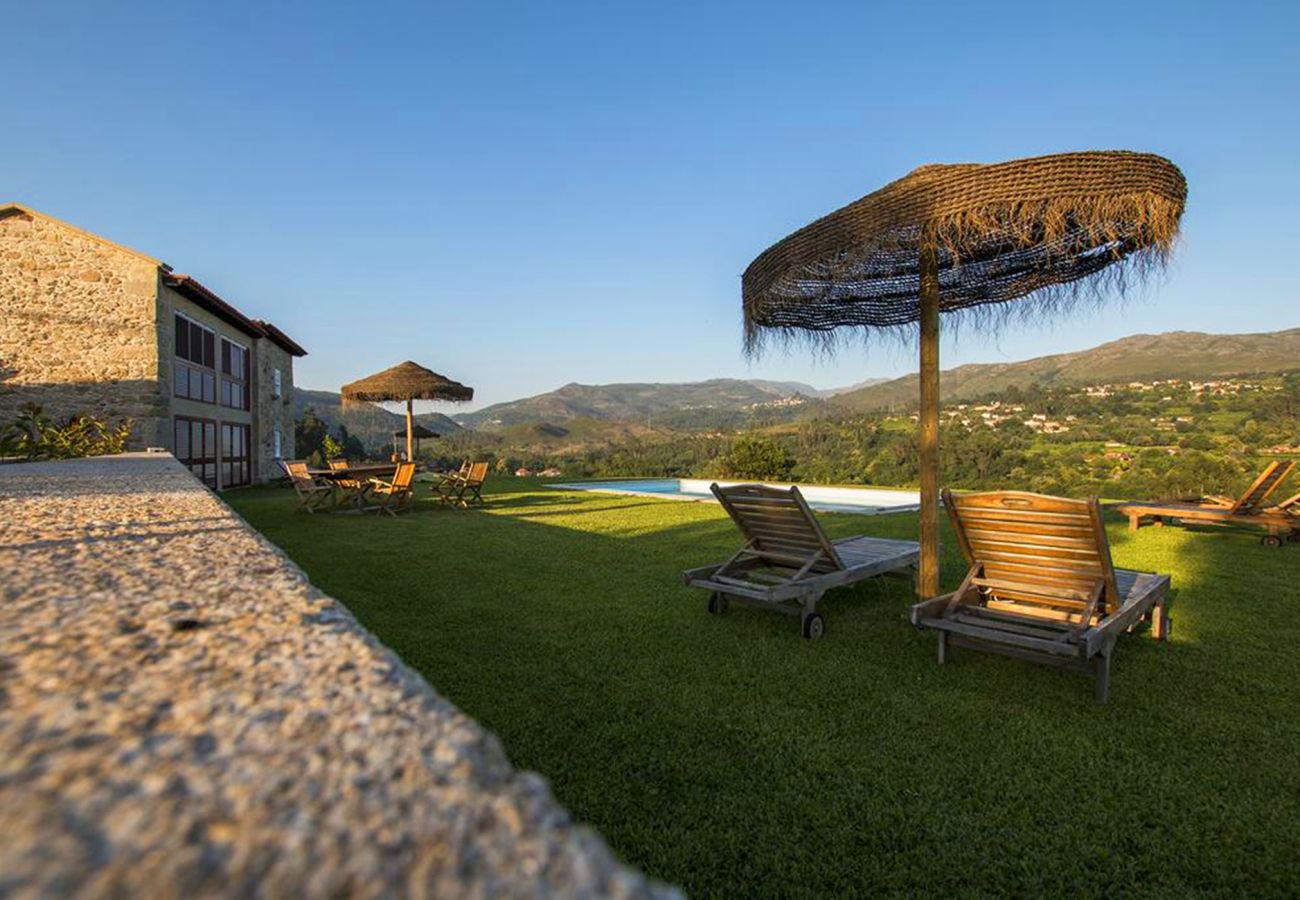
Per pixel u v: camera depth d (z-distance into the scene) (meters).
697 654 3.75
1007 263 5.09
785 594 4.03
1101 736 2.77
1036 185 3.35
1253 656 3.69
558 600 4.89
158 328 12.52
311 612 1.00
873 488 16.34
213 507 2.60
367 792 0.49
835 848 2.04
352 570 5.92
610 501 12.41
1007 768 2.51
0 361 11.76
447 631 4.13
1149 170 3.37
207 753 0.54
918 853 2.02
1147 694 3.19
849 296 5.59
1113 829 2.14
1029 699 3.14
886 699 3.14
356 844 0.42
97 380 12.17
